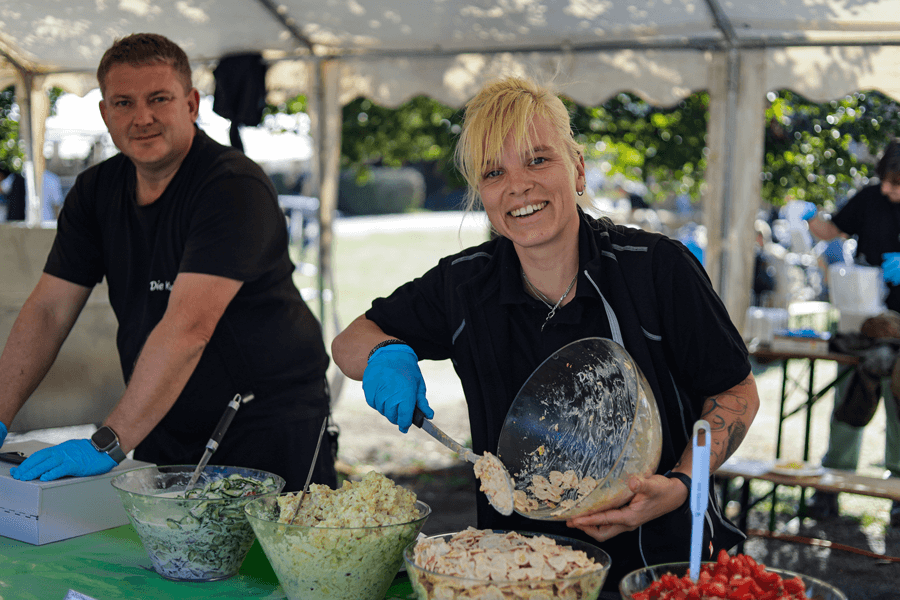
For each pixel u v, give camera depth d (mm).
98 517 1782
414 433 6258
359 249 17594
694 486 1157
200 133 2307
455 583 1130
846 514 4633
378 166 25281
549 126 1496
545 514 1319
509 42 4680
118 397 3922
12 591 1450
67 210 2385
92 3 4363
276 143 6617
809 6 3877
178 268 2240
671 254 1567
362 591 1334
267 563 1614
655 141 5766
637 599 1100
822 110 5336
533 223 1507
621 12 4141
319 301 5430
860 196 4691
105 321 3842
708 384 1568
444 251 17609
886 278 4527
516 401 1517
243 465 2330
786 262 7840
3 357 2268
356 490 1419
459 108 4891
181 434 2359
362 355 1769
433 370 8711
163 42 2180
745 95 4301
